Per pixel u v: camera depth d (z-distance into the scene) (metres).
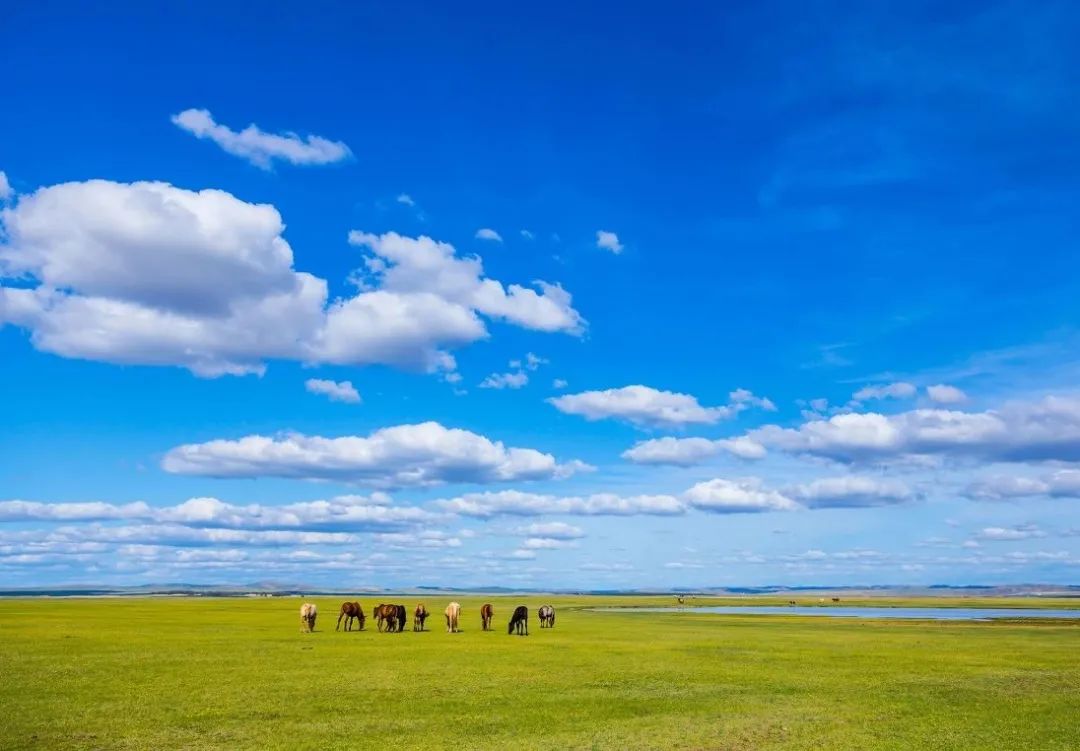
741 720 26.92
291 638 58.28
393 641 56.34
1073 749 23.00
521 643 55.97
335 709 28.00
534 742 23.23
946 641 63.06
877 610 158.62
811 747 23.06
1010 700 31.72
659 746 23.02
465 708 28.53
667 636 66.31
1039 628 84.94
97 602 180.12
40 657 42.50
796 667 42.47
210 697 30.11
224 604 161.75
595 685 34.69
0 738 23.08
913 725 26.38
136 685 32.78
